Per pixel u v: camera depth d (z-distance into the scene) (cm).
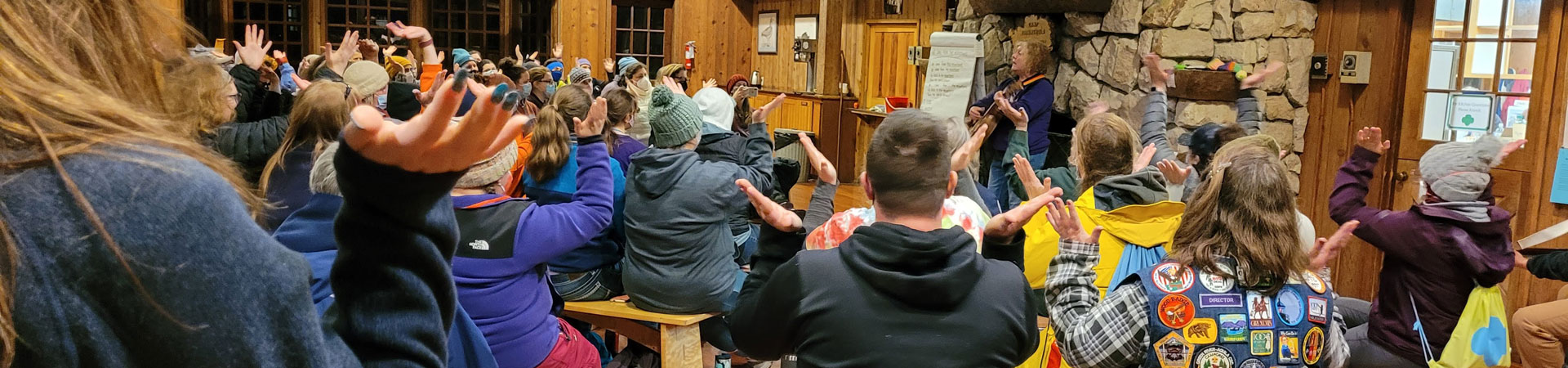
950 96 598
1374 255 469
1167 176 274
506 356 236
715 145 390
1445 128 445
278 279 62
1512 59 423
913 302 153
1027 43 488
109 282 55
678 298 306
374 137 66
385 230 71
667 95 316
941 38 605
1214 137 323
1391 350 277
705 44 1131
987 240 176
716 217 308
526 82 584
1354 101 470
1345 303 338
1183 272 183
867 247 156
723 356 345
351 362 70
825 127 960
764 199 172
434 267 75
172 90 73
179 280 57
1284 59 478
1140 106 504
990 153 514
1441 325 265
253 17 1040
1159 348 179
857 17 950
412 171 69
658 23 1140
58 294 54
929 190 160
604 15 1096
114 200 55
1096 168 269
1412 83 452
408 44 1081
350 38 412
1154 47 496
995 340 154
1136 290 184
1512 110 425
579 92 343
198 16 1012
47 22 60
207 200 59
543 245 237
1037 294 247
